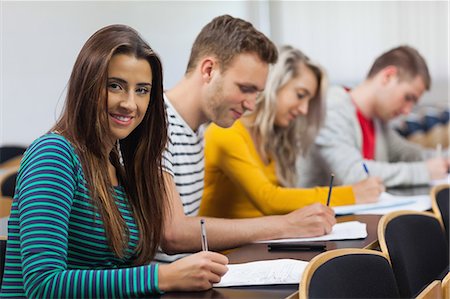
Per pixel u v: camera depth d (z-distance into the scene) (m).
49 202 1.50
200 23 5.41
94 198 1.61
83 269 1.64
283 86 2.74
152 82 1.73
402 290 2.01
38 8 4.50
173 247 2.05
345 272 1.63
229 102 2.20
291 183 2.84
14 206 1.57
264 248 2.04
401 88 3.46
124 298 1.49
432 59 6.24
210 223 2.09
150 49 1.66
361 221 2.44
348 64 6.21
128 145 1.78
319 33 6.19
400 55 3.47
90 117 1.59
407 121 5.79
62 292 1.45
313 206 2.23
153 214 1.80
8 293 1.56
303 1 6.16
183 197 2.25
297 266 1.72
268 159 2.80
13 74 4.47
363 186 2.79
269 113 2.72
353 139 3.34
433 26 6.23
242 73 2.17
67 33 4.61
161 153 1.81
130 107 1.62
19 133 4.53
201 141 2.34
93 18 4.69
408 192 3.15
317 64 2.81
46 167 1.52
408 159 3.89
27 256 1.47
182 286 1.53
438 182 3.38
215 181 2.63
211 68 2.19
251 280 1.64
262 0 6.16
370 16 6.20
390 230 2.05
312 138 2.88
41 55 4.54
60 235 1.50
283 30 6.20
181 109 2.24
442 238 2.37
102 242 1.63
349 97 3.39
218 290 1.58
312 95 2.79
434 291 1.55
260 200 2.56
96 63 1.58
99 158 1.63
